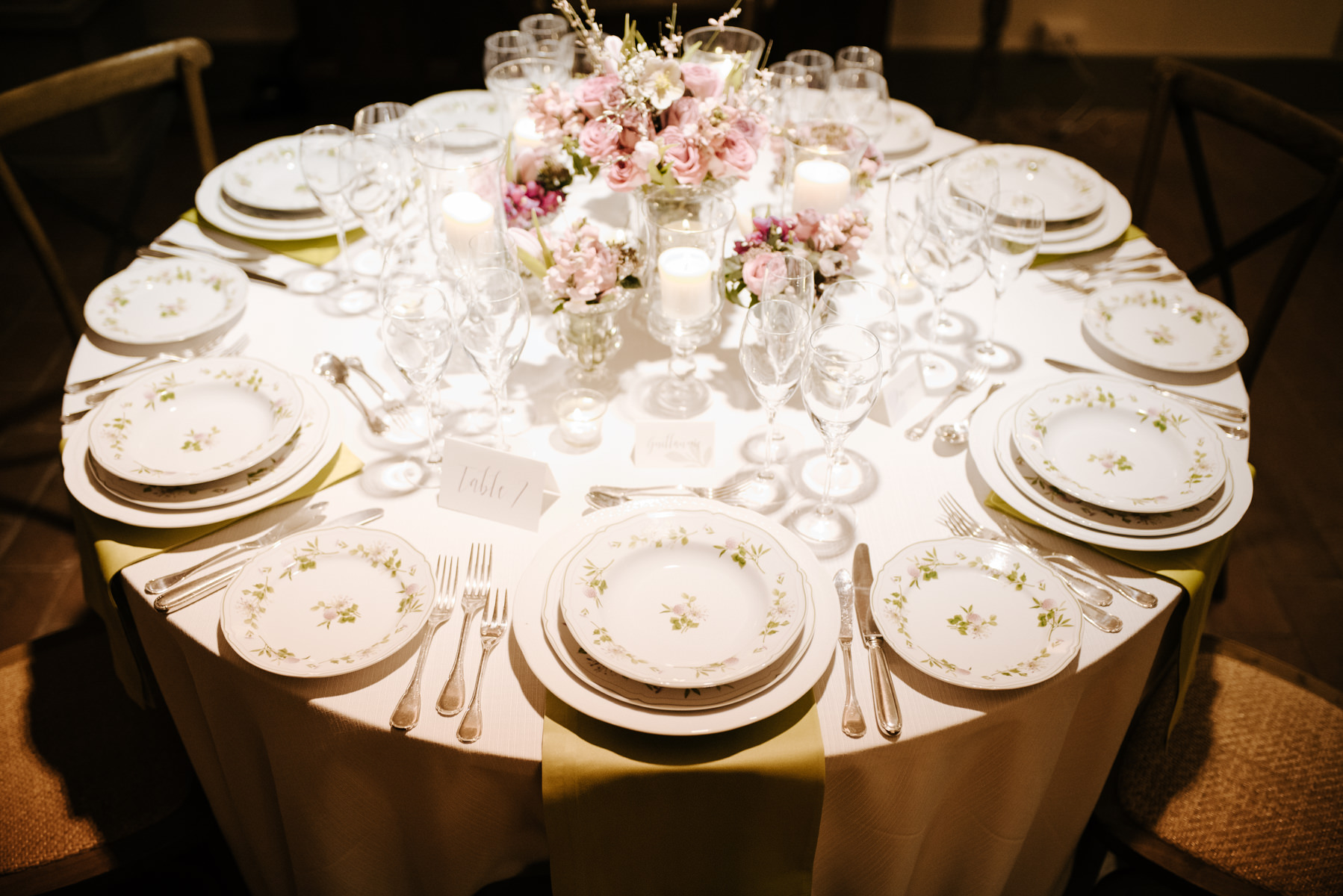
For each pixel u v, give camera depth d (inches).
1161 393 49.5
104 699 55.1
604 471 47.2
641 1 164.1
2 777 51.4
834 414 40.6
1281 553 96.5
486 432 49.6
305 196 68.3
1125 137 174.7
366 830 42.1
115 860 48.9
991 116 180.1
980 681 36.4
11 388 112.3
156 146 83.4
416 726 36.2
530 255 51.6
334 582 40.5
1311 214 71.2
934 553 41.5
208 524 43.2
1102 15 194.9
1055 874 52.6
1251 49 197.0
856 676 38.2
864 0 164.6
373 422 50.1
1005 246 51.9
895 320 47.9
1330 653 87.2
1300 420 112.5
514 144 63.3
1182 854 49.4
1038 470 44.9
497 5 173.6
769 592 38.9
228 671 39.2
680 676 34.9
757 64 62.9
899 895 43.6
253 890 54.6
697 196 54.1
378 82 180.1
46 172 152.0
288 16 186.7
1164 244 144.6
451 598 40.9
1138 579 42.0
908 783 38.2
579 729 36.2
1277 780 51.8
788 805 36.1
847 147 63.2
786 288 45.9
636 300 60.3
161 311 57.2
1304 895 47.5
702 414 51.1
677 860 38.4
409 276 61.6
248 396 49.3
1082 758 46.4
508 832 40.8
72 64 148.3
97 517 44.0
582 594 38.5
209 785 48.9
